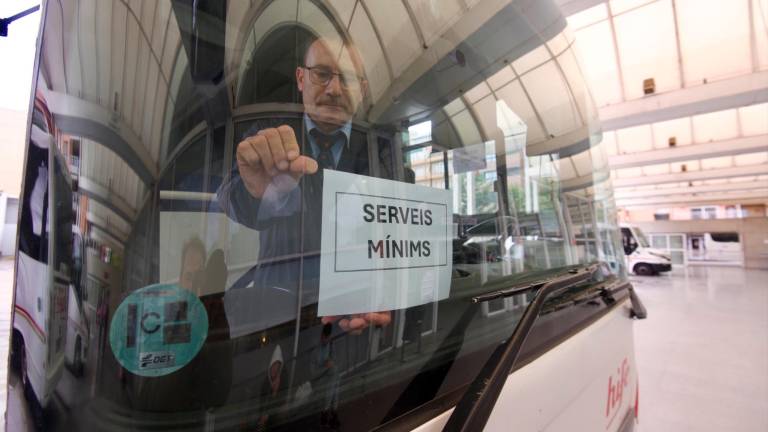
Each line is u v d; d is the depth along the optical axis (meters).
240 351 0.56
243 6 0.63
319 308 0.65
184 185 0.54
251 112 0.62
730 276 14.61
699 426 3.03
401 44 0.88
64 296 0.48
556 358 1.02
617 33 6.52
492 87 1.14
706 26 6.04
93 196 0.50
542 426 0.94
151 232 0.51
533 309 0.88
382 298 0.74
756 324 6.35
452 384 0.80
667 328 6.14
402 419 0.71
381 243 0.75
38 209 0.52
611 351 1.39
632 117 7.25
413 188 0.84
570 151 1.50
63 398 0.47
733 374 4.11
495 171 1.10
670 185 18.33
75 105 0.51
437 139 0.93
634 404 1.64
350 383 0.66
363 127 0.77
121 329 0.49
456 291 0.89
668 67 6.65
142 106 0.53
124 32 0.54
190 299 0.53
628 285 1.71
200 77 0.58
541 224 1.26
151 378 0.50
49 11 0.54
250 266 0.58
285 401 0.59
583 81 1.70
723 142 9.35
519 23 1.28
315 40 0.72
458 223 0.94
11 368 0.53
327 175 0.69
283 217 0.63
